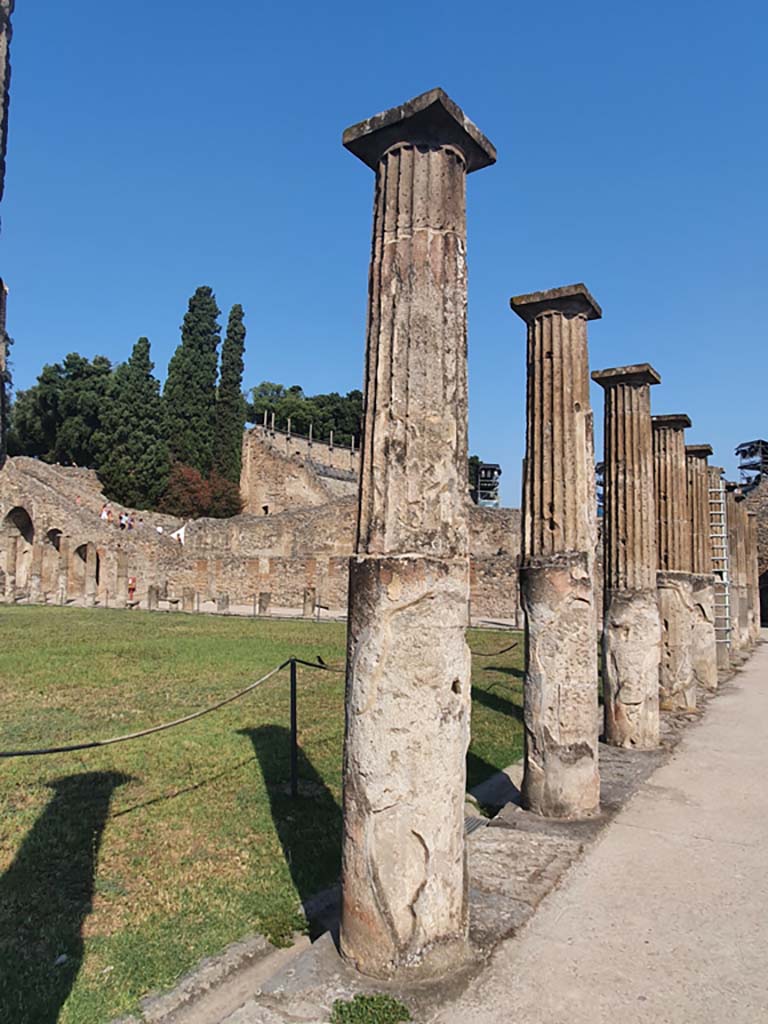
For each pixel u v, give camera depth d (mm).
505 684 14688
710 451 15203
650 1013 3875
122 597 38406
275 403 77188
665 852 6141
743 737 10438
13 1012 3961
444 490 4488
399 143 4746
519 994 4023
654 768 8711
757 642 25906
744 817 7031
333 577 35938
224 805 7191
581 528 7188
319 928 4969
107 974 4367
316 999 3891
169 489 53125
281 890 5453
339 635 22484
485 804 7656
